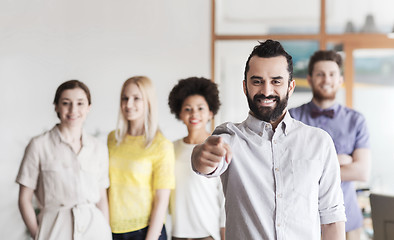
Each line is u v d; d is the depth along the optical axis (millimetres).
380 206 1613
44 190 2615
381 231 1618
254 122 1606
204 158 1373
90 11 4801
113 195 2684
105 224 2641
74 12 4785
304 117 3096
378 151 4957
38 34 4734
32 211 2641
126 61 4820
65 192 2604
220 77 4949
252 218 1543
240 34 4938
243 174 1564
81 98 2699
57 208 2594
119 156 2705
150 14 4848
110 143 2807
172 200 2721
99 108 4777
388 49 4910
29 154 2629
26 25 4719
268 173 1562
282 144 1578
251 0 4934
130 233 2652
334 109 3049
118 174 2693
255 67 1510
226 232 1598
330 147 1587
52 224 2570
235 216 1567
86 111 2744
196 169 1470
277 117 1536
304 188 1538
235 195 1569
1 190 4531
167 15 4852
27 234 4355
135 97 2729
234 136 1604
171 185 2660
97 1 4805
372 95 4949
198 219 2670
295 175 1544
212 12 4883
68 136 2672
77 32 4785
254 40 4934
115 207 2672
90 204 2635
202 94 2832
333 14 4926
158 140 2719
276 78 1497
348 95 4961
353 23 4910
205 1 4867
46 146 2645
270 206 1533
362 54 4945
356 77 4949
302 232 1521
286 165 1557
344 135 3002
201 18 4867
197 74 4867
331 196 1587
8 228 4418
